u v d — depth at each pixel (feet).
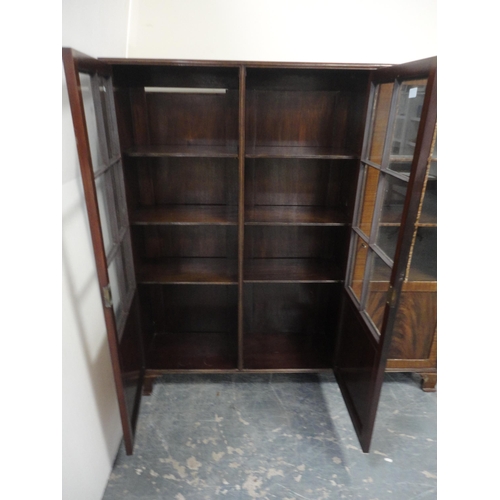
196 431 5.15
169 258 6.19
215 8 5.20
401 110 4.00
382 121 4.44
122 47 5.07
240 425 5.25
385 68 4.09
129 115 5.19
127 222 4.96
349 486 4.43
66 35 3.39
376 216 4.55
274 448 4.90
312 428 5.22
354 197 5.11
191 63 4.21
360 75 4.81
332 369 5.99
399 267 3.67
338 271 5.87
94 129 3.95
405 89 3.90
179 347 6.29
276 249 6.26
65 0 3.35
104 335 4.34
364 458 4.79
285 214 5.55
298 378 6.22
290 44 5.43
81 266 3.66
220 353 6.17
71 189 3.43
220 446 4.93
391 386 6.06
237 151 5.00
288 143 5.59
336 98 5.36
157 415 5.41
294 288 6.49
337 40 5.45
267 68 4.45
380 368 4.16
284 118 5.46
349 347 5.42
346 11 5.30
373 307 4.85
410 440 5.06
